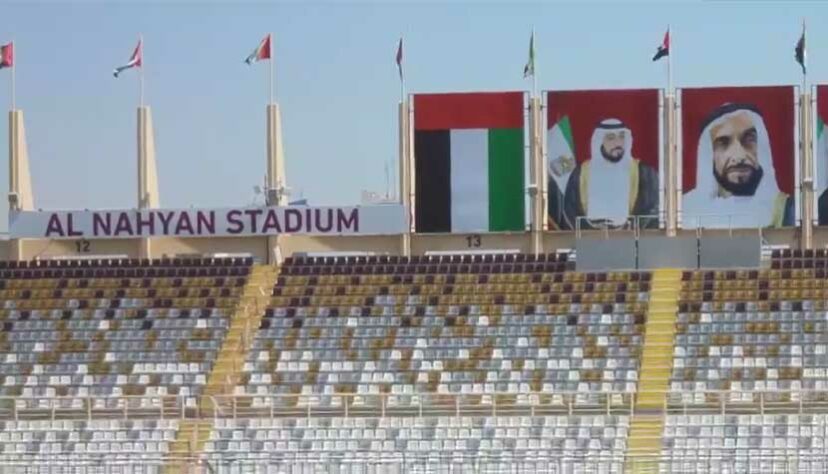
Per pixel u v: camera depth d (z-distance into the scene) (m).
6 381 105.12
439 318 106.00
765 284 105.25
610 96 108.38
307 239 111.19
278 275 109.81
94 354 106.25
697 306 104.56
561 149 108.56
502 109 108.94
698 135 107.94
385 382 102.88
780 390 96.81
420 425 97.88
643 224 108.12
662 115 108.12
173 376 104.44
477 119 109.00
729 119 107.69
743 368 100.88
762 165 107.62
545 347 103.69
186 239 111.62
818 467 90.69
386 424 98.06
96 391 104.31
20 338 107.56
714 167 107.75
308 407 100.12
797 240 107.62
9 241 112.69
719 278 106.00
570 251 108.88
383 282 108.50
